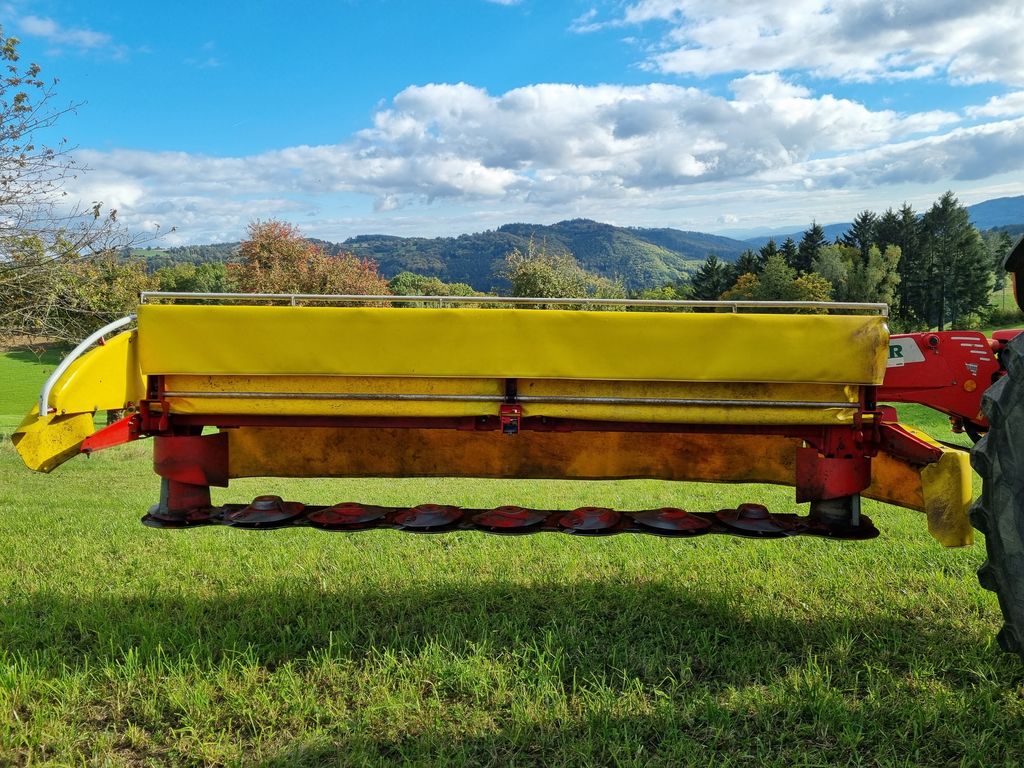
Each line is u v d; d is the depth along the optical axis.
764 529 3.79
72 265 11.70
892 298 82.75
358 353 3.59
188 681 3.42
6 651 3.71
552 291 42.97
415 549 6.04
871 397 3.65
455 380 3.67
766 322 3.50
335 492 9.83
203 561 5.61
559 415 3.64
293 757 2.80
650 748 2.89
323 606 4.37
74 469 13.41
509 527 3.91
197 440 4.00
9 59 10.82
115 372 3.73
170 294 3.67
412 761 2.80
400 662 3.58
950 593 4.54
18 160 10.95
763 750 2.85
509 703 3.24
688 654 3.70
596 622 4.17
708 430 3.79
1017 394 2.72
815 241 87.06
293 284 40.22
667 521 3.87
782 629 4.00
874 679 3.38
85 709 3.22
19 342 12.34
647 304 3.58
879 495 4.19
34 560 5.71
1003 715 3.05
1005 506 2.77
